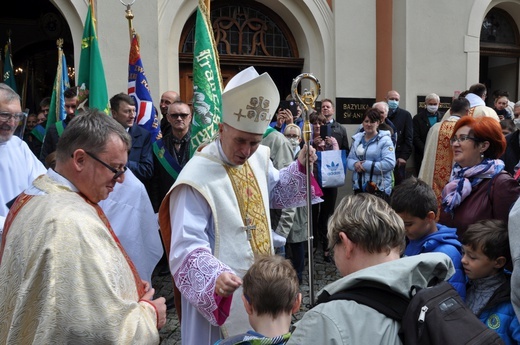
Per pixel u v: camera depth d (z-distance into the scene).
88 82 4.48
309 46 6.77
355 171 5.30
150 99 4.67
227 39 6.74
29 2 9.00
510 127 4.88
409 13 6.88
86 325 1.33
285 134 5.06
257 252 2.27
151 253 2.96
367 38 6.82
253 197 2.33
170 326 3.83
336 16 6.68
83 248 1.38
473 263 1.97
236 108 2.12
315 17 6.67
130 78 4.65
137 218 2.88
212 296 1.95
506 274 2.01
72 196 1.51
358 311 1.23
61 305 1.32
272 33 6.94
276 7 6.76
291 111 5.68
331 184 4.80
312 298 2.31
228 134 2.19
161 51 5.95
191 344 2.22
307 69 6.86
